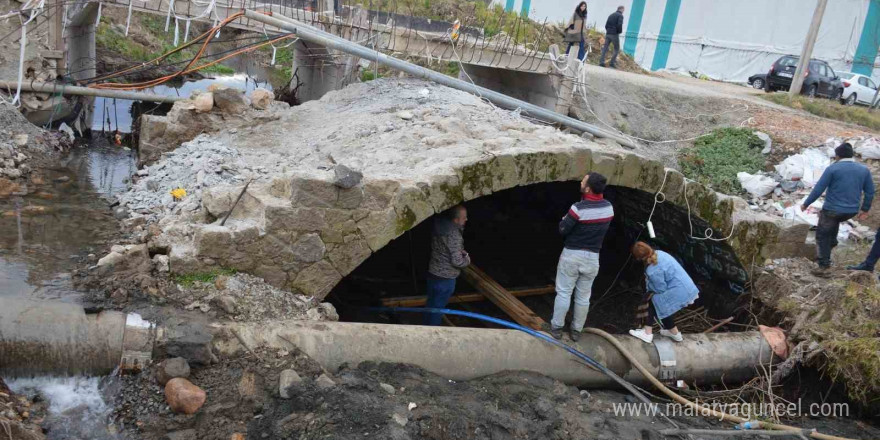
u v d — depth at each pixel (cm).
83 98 1153
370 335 567
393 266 1005
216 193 664
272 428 460
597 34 2316
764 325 860
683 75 2402
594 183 623
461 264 729
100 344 482
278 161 864
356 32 1228
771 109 1566
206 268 592
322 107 1090
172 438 448
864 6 2259
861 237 1127
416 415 497
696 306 983
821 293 837
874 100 2028
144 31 2050
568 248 641
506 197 1216
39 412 452
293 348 530
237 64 2242
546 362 636
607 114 1474
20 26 991
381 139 846
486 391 571
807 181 1261
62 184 834
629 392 686
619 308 987
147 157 945
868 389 704
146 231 682
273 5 1222
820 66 2073
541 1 2408
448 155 717
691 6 2395
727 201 824
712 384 745
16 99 967
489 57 1309
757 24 2345
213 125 979
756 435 625
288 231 605
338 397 487
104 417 459
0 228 662
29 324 471
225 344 514
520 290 963
